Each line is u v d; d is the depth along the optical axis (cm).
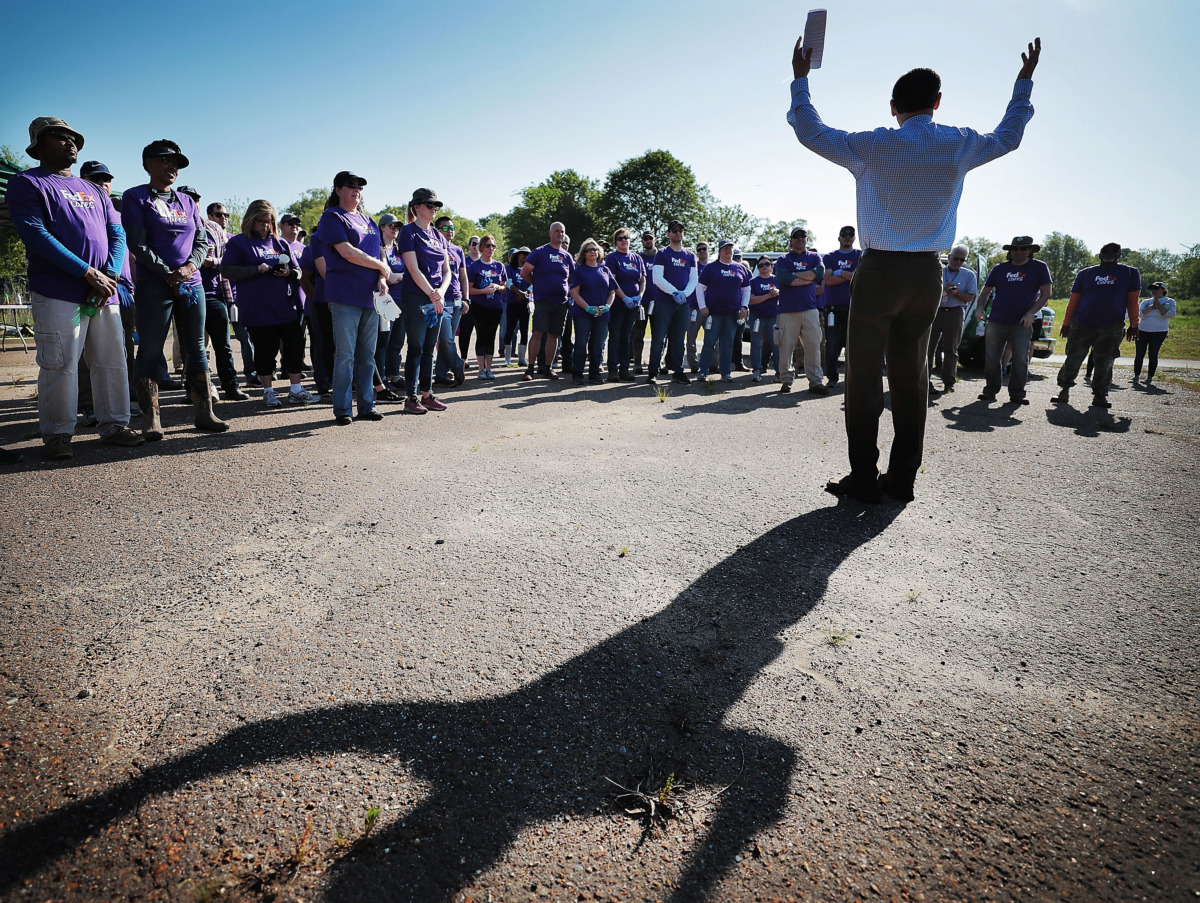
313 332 694
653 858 142
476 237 905
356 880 134
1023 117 348
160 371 490
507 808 155
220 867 136
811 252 807
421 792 158
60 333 419
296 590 257
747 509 367
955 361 841
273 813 150
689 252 865
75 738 171
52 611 236
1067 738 184
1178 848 148
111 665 204
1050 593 273
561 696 197
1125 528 350
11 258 2222
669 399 745
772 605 257
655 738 180
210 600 247
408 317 620
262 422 570
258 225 638
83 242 423
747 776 167
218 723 179
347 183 536
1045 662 222
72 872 133
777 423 609
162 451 457
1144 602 266
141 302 475
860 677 211
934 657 224
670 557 300
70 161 421
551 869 139
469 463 446
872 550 314
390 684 199
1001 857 145
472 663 212
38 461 425
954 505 384
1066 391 775
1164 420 674
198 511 339
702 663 217
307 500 361
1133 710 197
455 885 134
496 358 1264
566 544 311
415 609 245
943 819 155
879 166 337
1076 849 147
